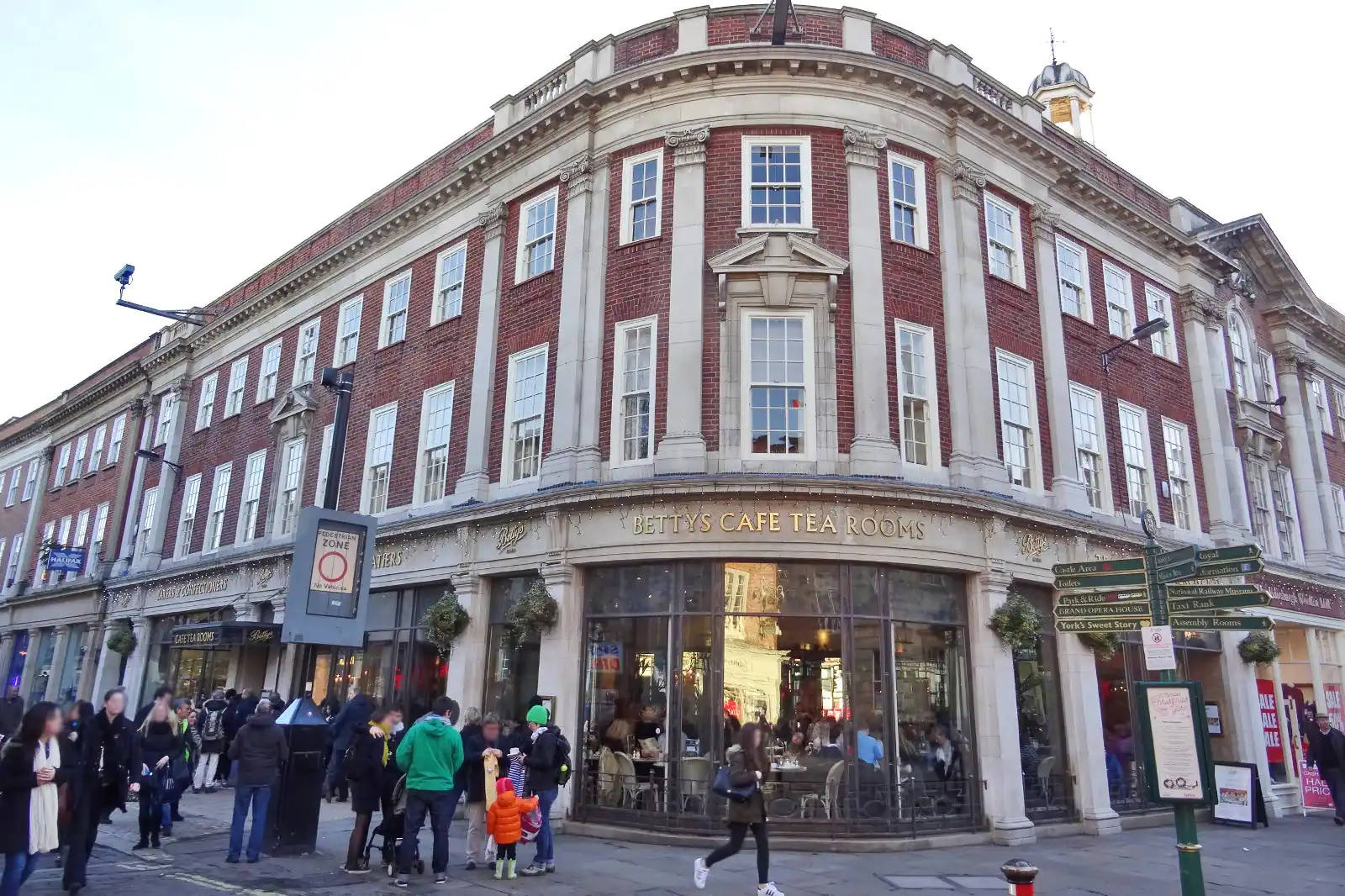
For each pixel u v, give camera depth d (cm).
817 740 1398
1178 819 837
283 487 2489
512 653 1677
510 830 1038
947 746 1488
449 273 2166
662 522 1487
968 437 1666
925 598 1527
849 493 1462
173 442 3094
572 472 1638
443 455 2011
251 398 2778
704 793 1382
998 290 1848
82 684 3069
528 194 1983
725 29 1805
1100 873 1207
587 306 1742
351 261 2506
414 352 2181
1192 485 2184
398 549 1952
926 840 1384
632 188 1775
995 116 1872
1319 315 2836
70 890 892
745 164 1695
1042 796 1598
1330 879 1205
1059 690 1700
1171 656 896
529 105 2048
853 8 1792
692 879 1080
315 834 1180
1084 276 2081
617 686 1502
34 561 3897
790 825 1353
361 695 1409
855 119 1725
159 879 984
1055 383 1884
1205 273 2441
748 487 1452
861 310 1616
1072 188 2095
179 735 1295
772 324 1625
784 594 1452
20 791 813
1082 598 1041
